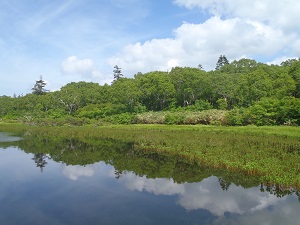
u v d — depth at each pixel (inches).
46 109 4087.1
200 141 1285.7
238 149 1079.6
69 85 4798.2
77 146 1505.9
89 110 3299.7
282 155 952.9
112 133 1914.4
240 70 4220.0
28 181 842.2
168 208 623.2
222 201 655.1
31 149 1425.9
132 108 3213.6
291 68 2871.6
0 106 4362.7
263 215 576.1
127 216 584.4
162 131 1812.3
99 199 684.1
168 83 3257.9
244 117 1948.8
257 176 808.3
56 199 687.7
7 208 633.6
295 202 637.3
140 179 845.8
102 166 1023.0
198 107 2817.4
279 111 1863.9
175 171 916.0
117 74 5002.5
